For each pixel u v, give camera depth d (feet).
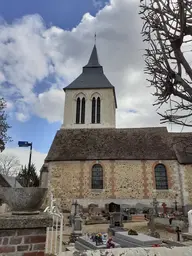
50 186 65.62
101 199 62.85
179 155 66.95
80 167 67.36
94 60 114.01
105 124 88.22
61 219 14.93
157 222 44.50
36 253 7.65
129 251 8.59
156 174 65.05
